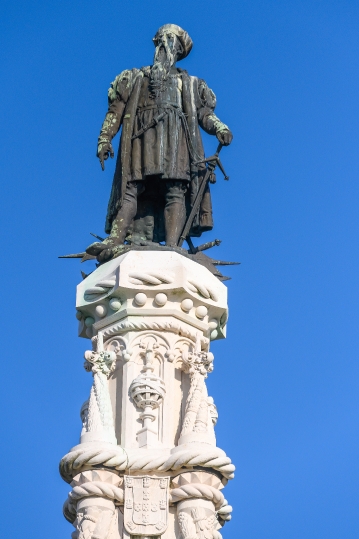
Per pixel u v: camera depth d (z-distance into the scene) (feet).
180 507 69.41
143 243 77.15
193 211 77.56
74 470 69.92
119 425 71.92
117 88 79.61
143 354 73.51
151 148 77.97
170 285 73.97
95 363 72.84
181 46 81.51
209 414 72.28
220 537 70.08
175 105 78.89
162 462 69.72
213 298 75.20
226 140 78.18
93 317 75.77
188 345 74.18
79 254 77.97
